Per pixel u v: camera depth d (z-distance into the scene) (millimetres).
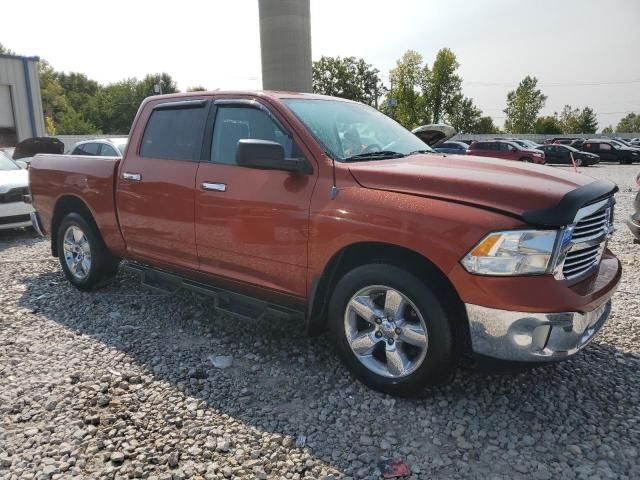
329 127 3828
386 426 3039
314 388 3482
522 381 3547
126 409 3201
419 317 3094
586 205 3002
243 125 3988
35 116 21062
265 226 3672
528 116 84375
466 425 3049
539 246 2797
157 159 4500
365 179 3295
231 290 4168
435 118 69688
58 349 4074
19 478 2572
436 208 2986
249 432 2979
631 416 3141
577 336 2924
